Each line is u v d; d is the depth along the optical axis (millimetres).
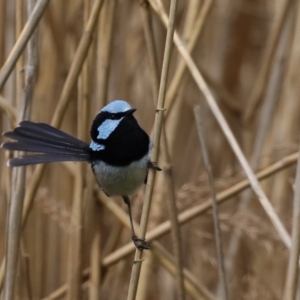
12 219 5531
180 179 9148
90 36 5789
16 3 5762
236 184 6926
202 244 8438
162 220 7918
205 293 6906
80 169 6352
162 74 4824
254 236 7023
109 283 8344
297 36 8023
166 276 8477
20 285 7051
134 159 5148
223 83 9672
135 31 8922
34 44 5648
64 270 8078
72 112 8102
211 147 9273
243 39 9867
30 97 5621
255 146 8102
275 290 7598
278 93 8250
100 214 6910
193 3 7117
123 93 9016
